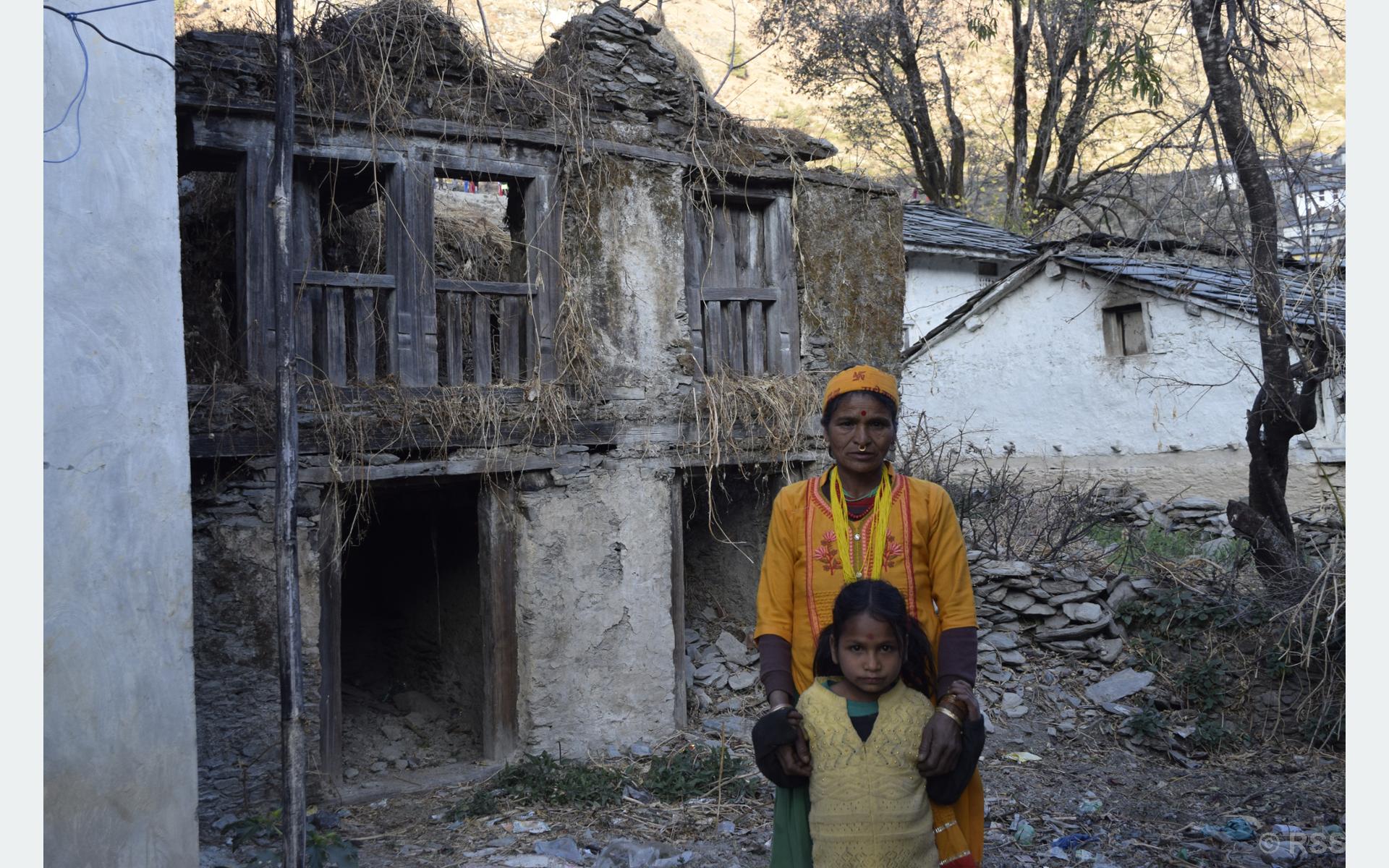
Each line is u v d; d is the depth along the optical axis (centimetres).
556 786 666
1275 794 668
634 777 699
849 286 884
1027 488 1452
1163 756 754
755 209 862
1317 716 768
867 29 2211
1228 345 1420
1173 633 862
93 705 378
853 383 336
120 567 388
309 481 646
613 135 773
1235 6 771
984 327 1702
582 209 755
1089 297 1574
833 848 302
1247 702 791
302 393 644
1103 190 898
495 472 718
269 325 637
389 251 687
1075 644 877
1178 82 1038
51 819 365
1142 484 1509
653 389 786
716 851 570
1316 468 1338
